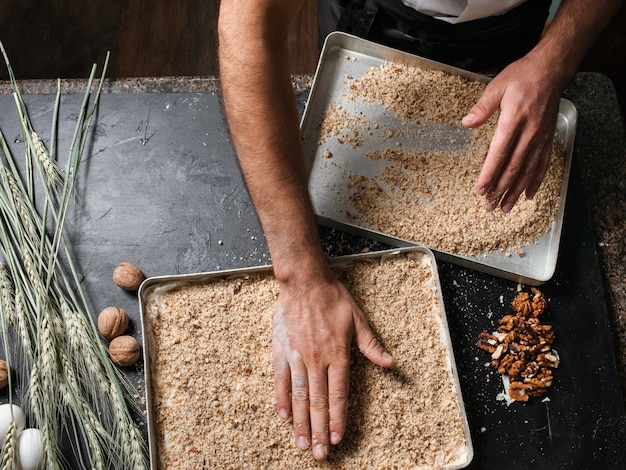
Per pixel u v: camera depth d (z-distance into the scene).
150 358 1.03
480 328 1.10
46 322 1.03
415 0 1.08
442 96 1.16
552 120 1.02
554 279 1.12
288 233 0.98
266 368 1.04
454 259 1.10
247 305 1.06
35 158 1.10
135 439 1.00
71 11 1.68
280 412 1.00
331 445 1.02
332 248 1.11
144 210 1.12
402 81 1.17
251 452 1.01
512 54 1.21
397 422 1.03
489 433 1.06
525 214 1.11
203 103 1.17
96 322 1.07
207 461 1.00
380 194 1.11
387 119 1.15
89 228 1.11
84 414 1.01
